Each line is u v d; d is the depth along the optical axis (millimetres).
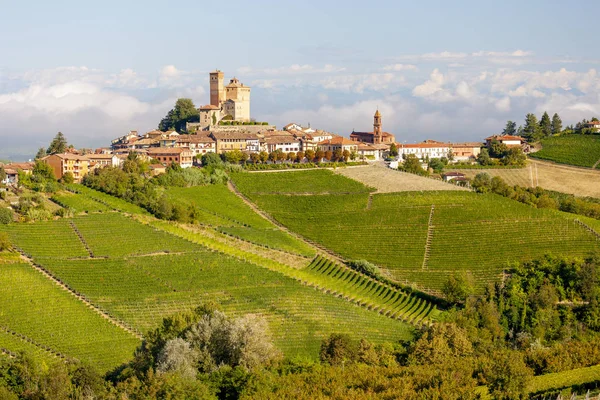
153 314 196250
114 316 193875
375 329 197250
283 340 184750
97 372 151875
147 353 155625
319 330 192000
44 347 174250
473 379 136125
